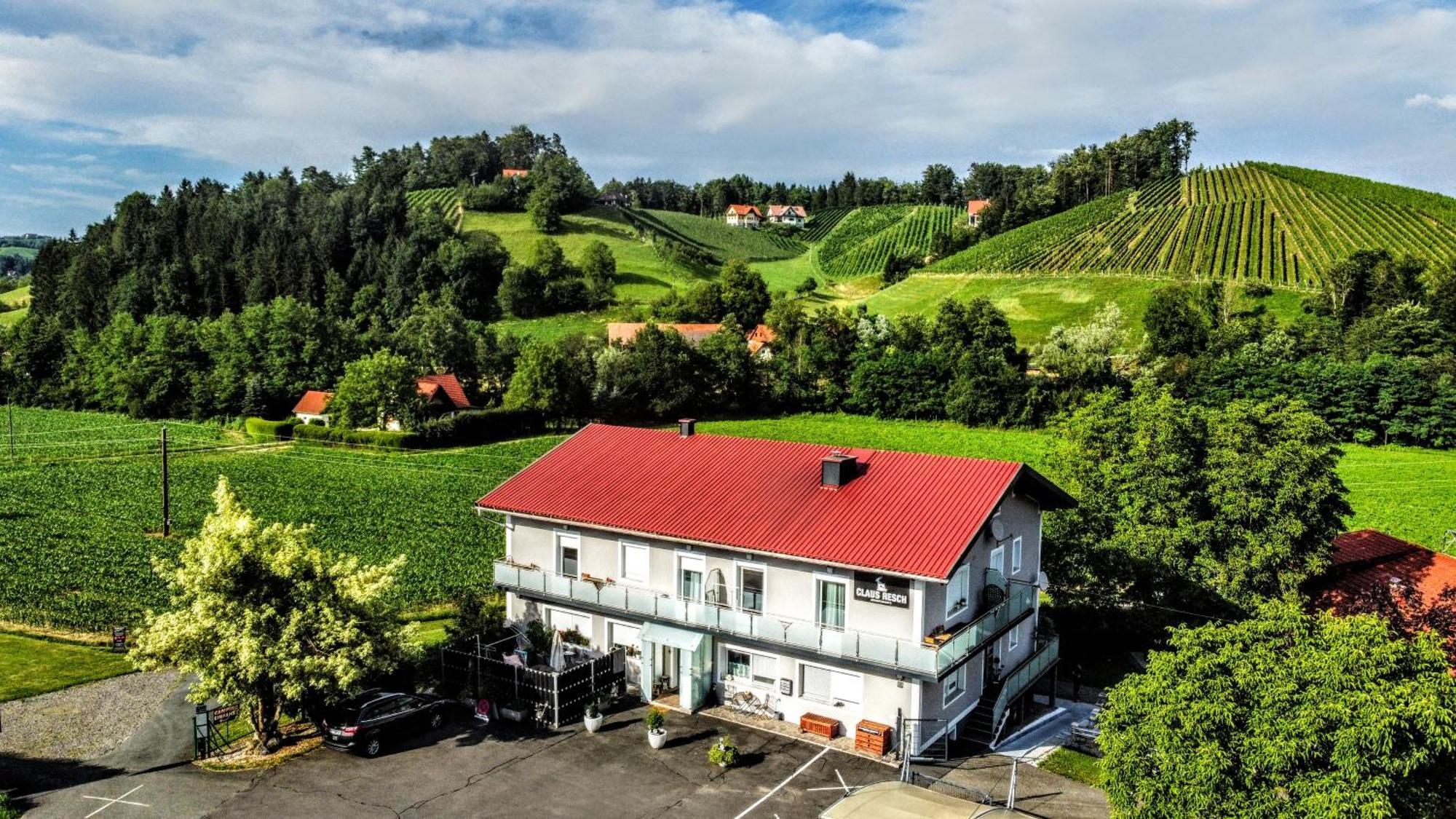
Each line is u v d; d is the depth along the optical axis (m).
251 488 78.81
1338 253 151.00
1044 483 36.50
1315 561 38.72
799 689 33.38
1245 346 114.56
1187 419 41.50
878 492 34.56
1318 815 19.28
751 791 28.45
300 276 174.50
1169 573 39.81
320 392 117.06
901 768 30.03
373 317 158.12
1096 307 148.25
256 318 128.00
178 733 32.59
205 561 29.09
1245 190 183.62
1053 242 181.62
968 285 169.88
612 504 37.28
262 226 198.12
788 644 32.28
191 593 29.69
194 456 94.50
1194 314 125.25
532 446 102.31
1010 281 166.50
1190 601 40.09
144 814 26.62
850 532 32.28
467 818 26.67
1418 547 47.97
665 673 36.47
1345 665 20.58
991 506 32.34
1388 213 164.62
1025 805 27.95
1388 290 126.50
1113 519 42.25
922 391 115.56
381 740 31.02
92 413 128.75
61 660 40.00
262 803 27.38
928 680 29.44
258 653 27.92
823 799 28.02
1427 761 19.41
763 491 36.22
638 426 118.12
